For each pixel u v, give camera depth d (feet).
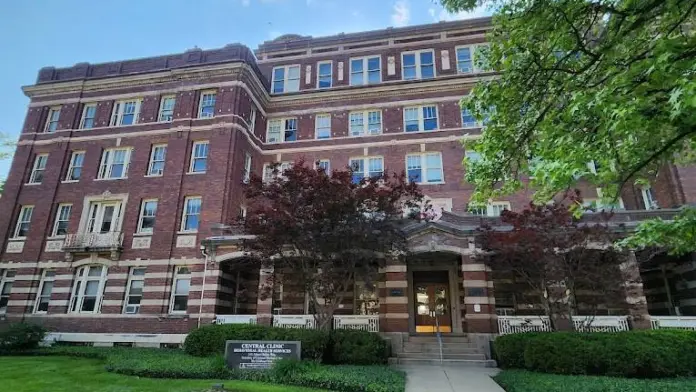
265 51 102.83
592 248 52.95
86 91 91.66
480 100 32.40
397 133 87.76
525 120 31.73
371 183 50.88
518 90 31.17
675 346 43.21
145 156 83.35
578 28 28.63
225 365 43.21
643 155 26.14
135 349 63.72
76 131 88.43
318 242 49.57
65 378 40.83
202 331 57.57
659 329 48.88
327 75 97.96
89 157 85.81
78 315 73.72
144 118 86.48
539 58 30.01
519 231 49.03
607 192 27.48
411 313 72.23
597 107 22.40
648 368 41.47
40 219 82.12
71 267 77.25
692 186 65.98
